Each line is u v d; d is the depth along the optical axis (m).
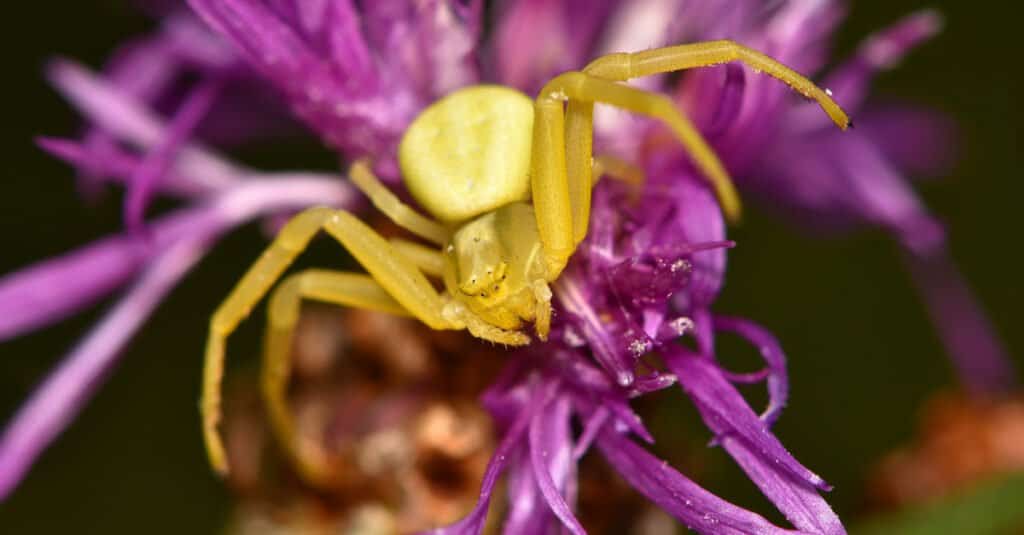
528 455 0.09
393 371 0.10
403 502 0.10
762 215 0.12
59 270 0.10
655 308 0.08
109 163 0.09
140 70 0.11
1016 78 0.13
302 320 0.10
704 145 0.08
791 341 0.13
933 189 0.13
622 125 0.09
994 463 0.11
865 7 0.13
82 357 0.10
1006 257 0.13
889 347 0.13
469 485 0.10
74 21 0.12
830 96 0.08
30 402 0.10
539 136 0.08
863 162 0.11
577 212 0.08
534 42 0.10
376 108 0.09
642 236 0.09
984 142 0.13
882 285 0.13
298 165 0.12
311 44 0.09
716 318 0.08
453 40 0.09
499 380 0.09
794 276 0.13
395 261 0.08
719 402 0.08
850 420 0.13
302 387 0.10
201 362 0.13
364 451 0.10
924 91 0.13
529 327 0.08
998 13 0.13
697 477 0.10
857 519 0.11
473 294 0.08
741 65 0.09
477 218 0.08
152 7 0.11
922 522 0.10
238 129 0.11
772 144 0.10
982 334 0.11
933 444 0.11
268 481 0.10
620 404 0.08
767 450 0.08
